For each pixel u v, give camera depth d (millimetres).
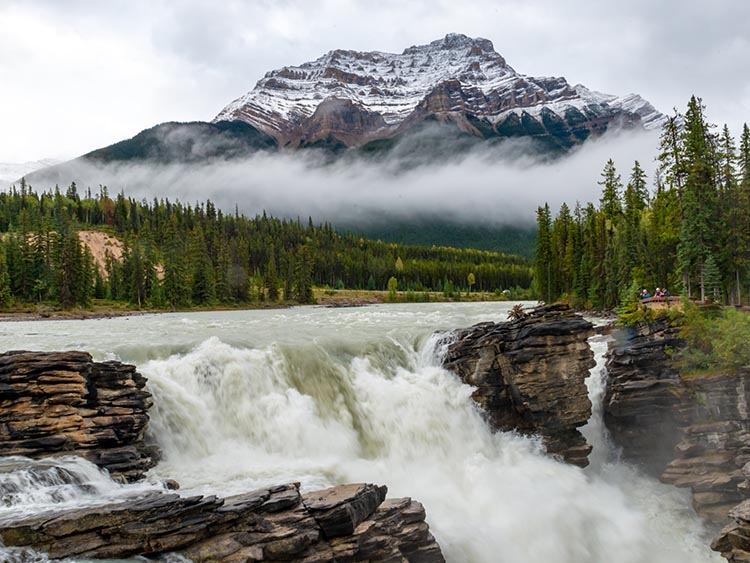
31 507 17844
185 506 17203
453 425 34281
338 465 28359
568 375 34156
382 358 38719
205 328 59969
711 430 31797
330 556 18141
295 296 170875
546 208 116625
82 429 24000
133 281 134000
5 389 23469
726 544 22859
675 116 62875
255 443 30344
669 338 37031
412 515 20969
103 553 16062
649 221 78188
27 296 121938
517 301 195750
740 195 55500
